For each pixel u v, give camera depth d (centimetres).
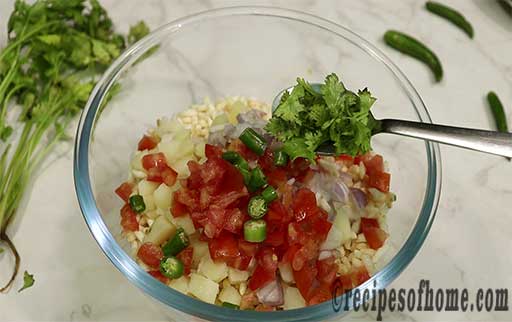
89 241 50
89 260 49
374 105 51
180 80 55
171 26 50
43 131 51
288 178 44
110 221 47
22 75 54
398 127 44
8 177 50
